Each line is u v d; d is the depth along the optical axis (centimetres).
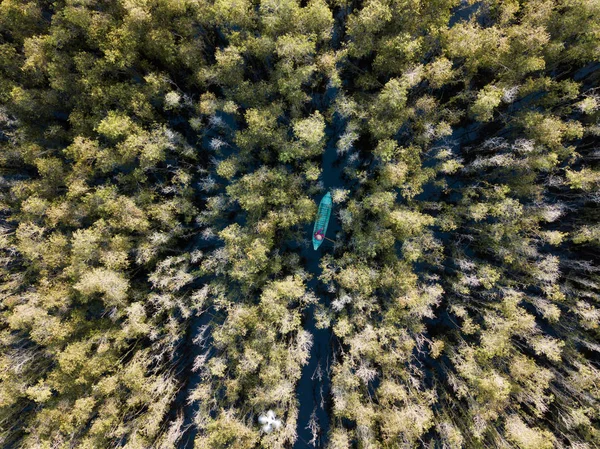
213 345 3441
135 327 3116
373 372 3094
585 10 2822
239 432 2922
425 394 3181
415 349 3603
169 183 3681
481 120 3195
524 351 3447
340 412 3114
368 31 3034
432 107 3247
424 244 3300
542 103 3262
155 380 3281
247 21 3097
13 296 3272
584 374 3005
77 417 2975
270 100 3469
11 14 3206
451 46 3019
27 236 3148
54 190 3384
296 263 3612
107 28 3114
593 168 3275
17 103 3256
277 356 3122
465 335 3509
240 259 3288
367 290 3209
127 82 3325
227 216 3722
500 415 3147
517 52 3083
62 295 3148
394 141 3109
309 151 3238
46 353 3139
